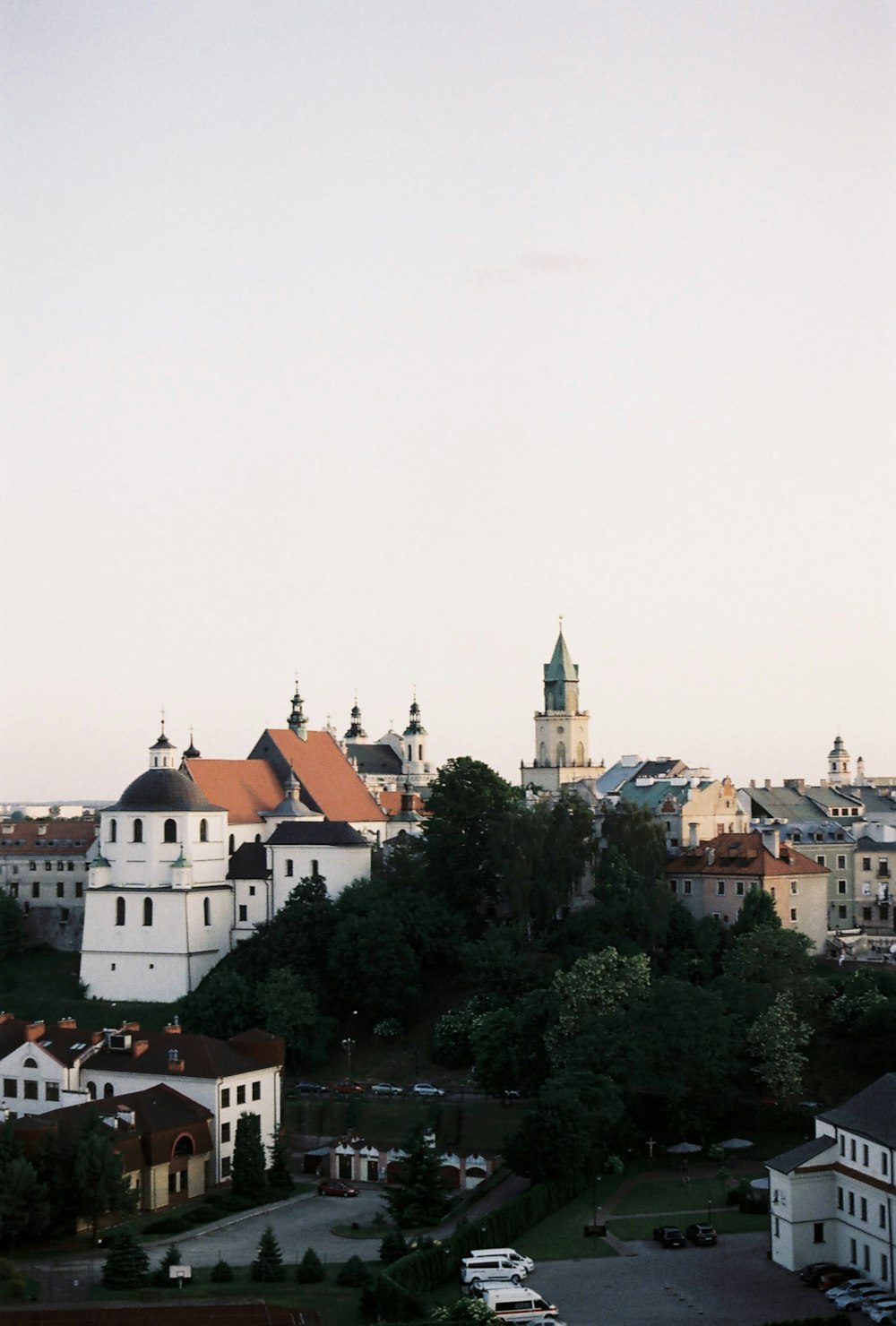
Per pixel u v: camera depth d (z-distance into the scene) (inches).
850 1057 7357.3
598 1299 5009.8
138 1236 5949.8
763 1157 6702.8
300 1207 6441.9
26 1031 7534.5
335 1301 5059.1
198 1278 5344.5
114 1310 4948.3
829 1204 5378.9
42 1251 5728.3
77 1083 7190.0
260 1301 5054.1
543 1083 6978.4
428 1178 6092.5
